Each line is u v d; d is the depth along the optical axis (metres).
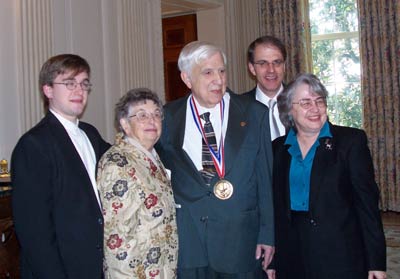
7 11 3.15
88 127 2.10
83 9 3.78
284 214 2.02
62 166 1.80
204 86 1.99
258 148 2.08
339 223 1.89
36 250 1.71
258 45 2.83
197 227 2.03
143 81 4.38
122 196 1.74
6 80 3.13
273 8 6.33
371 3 5.83
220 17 5.57
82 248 1.78
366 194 1.88
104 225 1.78
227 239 2.01
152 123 1.86
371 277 1.87
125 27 4.19
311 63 6.31
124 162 1.77
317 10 6.45
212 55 1.99
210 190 2.02
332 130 1.99
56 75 1.86
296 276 1.99
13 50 3.18
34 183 1.73
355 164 1.89
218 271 2.02
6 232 2.33
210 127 2.09
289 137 2.08
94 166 1.95
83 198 1.81
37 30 3.33
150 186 1.78
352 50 6.32
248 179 2.05
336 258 1.88
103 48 3.98
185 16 5.71
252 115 2.11
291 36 6.25
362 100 6.02
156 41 4.57
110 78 4.02
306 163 1.98
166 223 1.81
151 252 1.76
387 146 5.89
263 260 2.14
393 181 5.88
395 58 5.77
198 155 2.07
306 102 1.94
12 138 3.14
